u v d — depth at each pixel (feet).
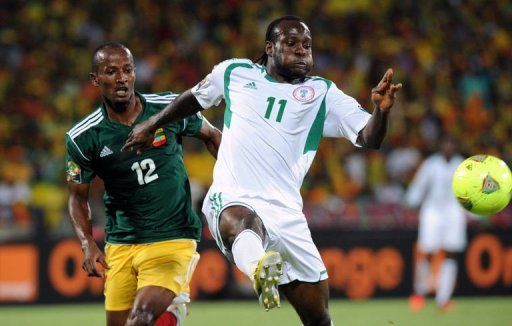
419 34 243.40
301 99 64.85
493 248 156.35
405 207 160.45
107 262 69.10
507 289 156.76
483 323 121.80
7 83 210.18
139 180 66.49
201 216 150.10
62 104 206.39
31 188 176.65
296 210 65.00
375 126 60.34
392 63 231.71
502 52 245.65
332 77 225.15
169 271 65.87
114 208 68.08
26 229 146.10
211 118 194.70
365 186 189.06
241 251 59.57
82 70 217.77
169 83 216.95
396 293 154.30
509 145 213.87
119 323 68.95
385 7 248.32
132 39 228.02
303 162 65.67
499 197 67.62
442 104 221.46
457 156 139.64
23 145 192.95
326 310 67.05
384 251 154.40
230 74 66.49
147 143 66.13
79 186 67.92
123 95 65.77
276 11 241.76
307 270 65.36
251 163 64.59
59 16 230.07
